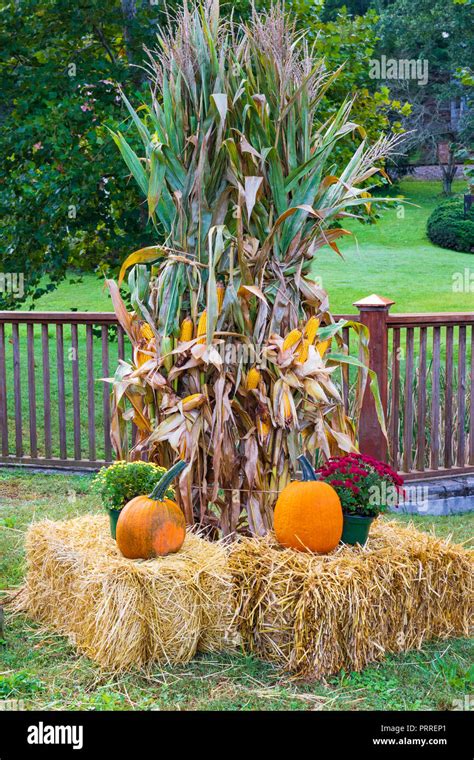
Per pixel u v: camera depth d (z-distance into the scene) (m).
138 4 8.47
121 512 3.39
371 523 3.62
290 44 4.08
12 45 8.62
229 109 3.81
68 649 3.42
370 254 22.00
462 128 25.64
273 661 3.34
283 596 3.27
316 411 3.99
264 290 3.90
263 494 3.91
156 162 3.81
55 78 8.31
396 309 16.16
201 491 3.92
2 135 8.55
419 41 27.22
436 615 3.59
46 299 16.86
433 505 5.82
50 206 8.41
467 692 3.15
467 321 6.09
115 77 8.30
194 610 3.24
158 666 3.23
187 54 3.83
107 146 8.03
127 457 4.16
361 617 3.28
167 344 3.82
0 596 4.00
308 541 3.41
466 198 22.34
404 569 3.45
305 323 4.09
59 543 3.58
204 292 3.89
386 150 4.17
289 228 3.93
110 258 9.41
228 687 3.14
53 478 6.41
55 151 8.14
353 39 9.75
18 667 3.27
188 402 3.80
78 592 3.39
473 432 6.22
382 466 3.62
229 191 3.85
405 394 5.95
